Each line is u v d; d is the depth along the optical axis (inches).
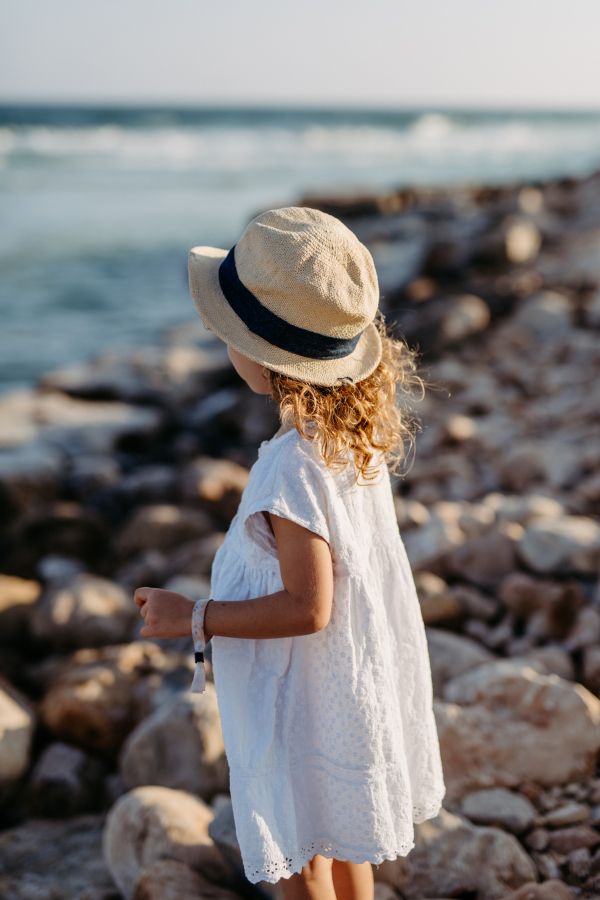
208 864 75.3
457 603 127.8
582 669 111.5
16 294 489.7
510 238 397.1
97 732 104.6
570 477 188.5
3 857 88.1
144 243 674.8
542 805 85.1
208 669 111.7
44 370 353.7
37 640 137.4
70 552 183.8
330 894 59.9
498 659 109.8
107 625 135.9
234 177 1275.8
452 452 213.6
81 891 81.7
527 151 2001.7
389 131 2289.6
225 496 193.9
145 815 79.4
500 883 74.2
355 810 56.1
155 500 207.6
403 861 76.5
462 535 148.0
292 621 53.4
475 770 87.7
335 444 56.1
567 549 135.6
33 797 99.0
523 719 91.0
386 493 64.3
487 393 258.4
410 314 328.8
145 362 320.5
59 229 732.7
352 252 55.3
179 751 93.2
